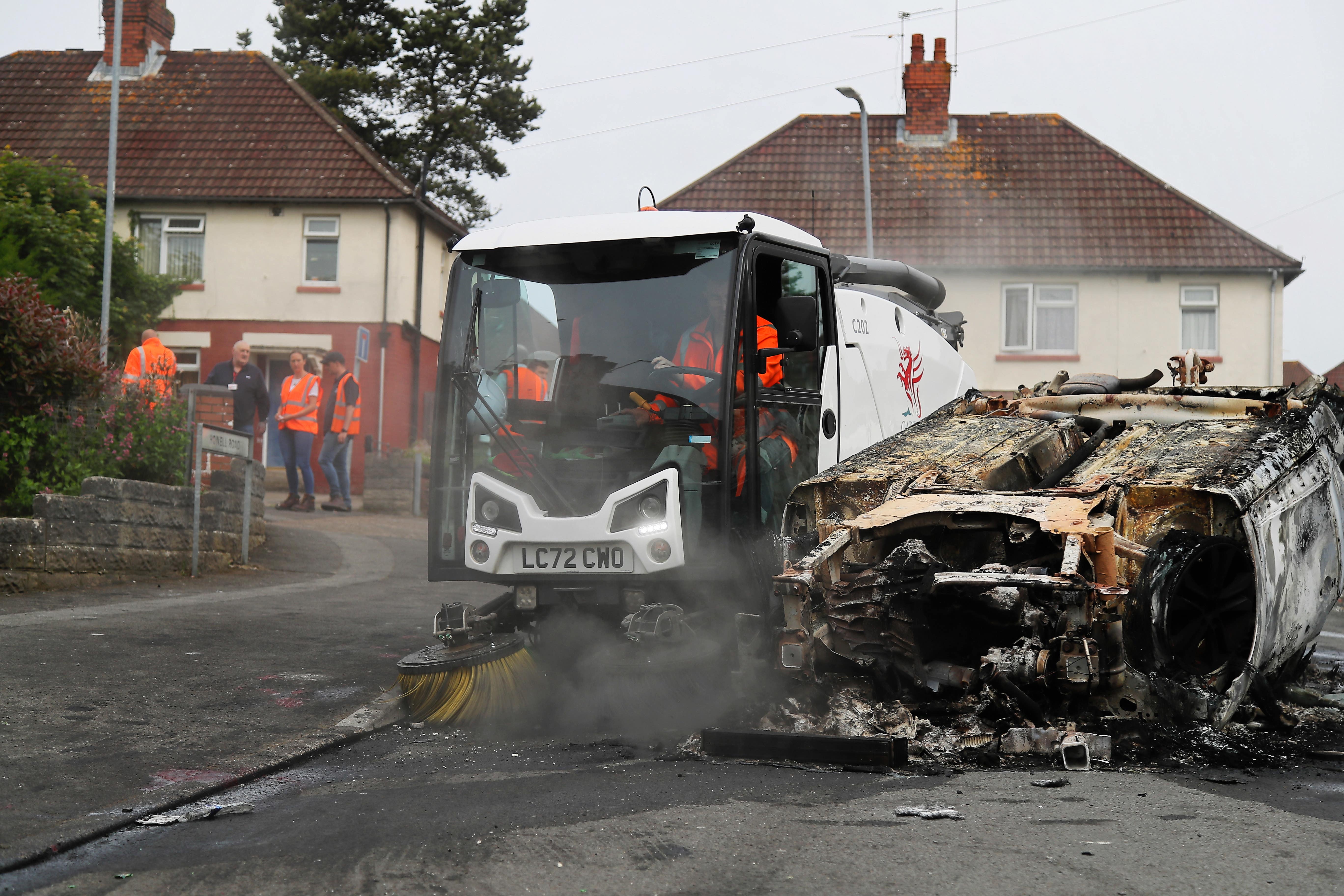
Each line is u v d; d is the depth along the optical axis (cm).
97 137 2930
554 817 468
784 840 432
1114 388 870
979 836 434
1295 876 390
